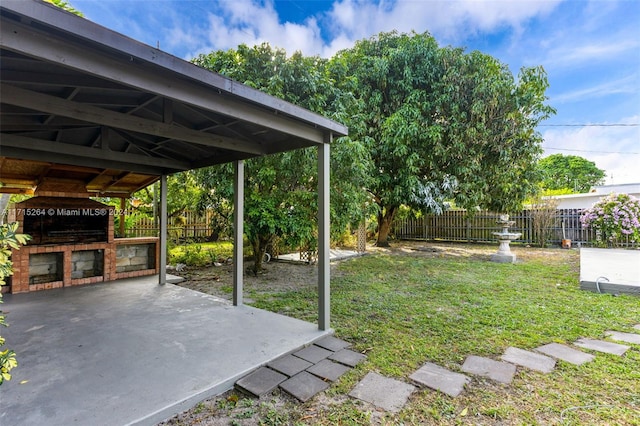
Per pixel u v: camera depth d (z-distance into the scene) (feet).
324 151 11.71
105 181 21.04
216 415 6.88
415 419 6.68
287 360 9.18
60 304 14.30
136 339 10.31
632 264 22.47
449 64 29.35
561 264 25.71
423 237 45.96
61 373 8.09
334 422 6.61
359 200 23.25
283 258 28.04
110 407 6.70
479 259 29.12
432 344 10.46
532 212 38.83
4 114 9.39
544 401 7.27
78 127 12.19
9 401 6.84
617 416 6.72
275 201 20.21
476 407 7.07
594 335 11.10
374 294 16.90
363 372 8.61
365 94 30.09
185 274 22.34
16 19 5.07
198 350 9.53
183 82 7.57
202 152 15.44
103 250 19.58
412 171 29.76
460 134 28.81
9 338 10.31
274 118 9.91
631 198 31.83
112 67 6.30
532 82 28.76
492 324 12.24
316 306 14.94
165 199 18.69
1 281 5.36
